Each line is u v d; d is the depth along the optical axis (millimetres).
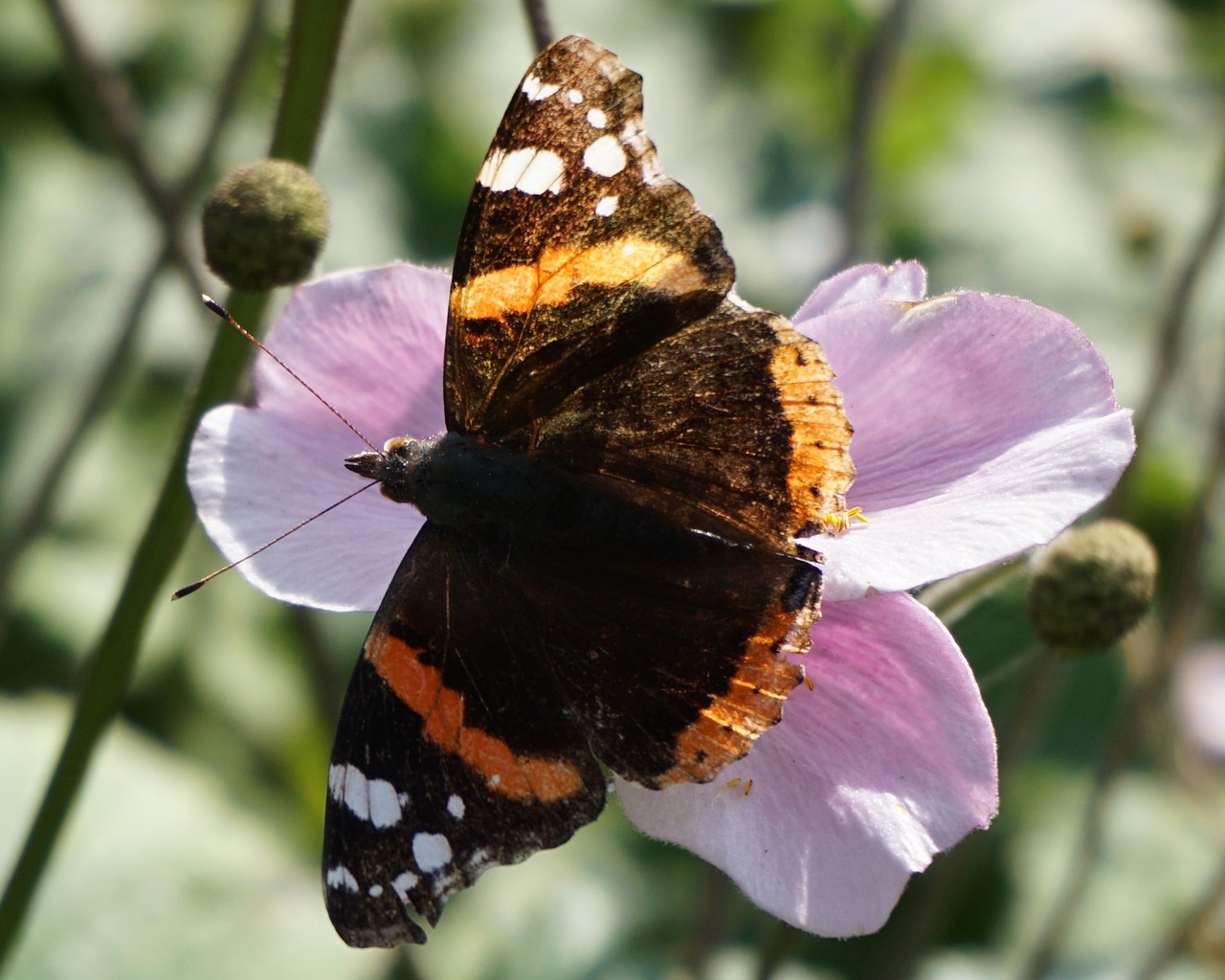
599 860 535
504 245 435
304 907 513
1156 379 495
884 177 647
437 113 640
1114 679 561
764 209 617
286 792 551
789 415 432
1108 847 544
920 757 433
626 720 430
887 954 523
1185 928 505
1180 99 703
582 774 429
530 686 432
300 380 446
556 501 435
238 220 441
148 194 487
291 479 450
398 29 657
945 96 653
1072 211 651
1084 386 435
